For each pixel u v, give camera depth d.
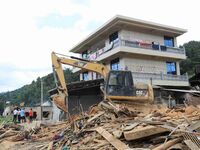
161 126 9.08
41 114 39.56
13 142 17.28
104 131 10.96
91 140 11.13
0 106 72.81
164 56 39.84
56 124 19.53
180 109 14.77
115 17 36.62
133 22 37.75
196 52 64.19
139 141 9.23
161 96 28.78
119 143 9.31
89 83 24.86
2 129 21.92
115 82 18.22
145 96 18.12
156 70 40.53
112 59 39.94
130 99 17.41
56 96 17.97
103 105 15.70
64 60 18.95
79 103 24.80
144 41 39.91
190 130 8.43
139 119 12.07
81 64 19.61
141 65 39.22
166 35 42.50
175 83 39.56
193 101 23.30
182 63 57.84
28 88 96.25
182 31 41.94
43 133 17.92
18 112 30.16
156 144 8.70
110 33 40.59
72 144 11.77
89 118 14.74
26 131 19.14
